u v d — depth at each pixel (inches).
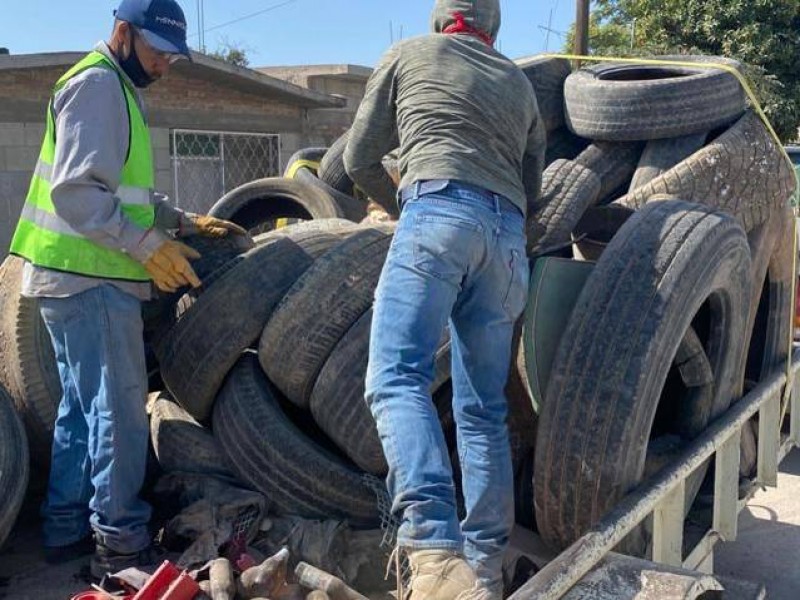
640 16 744.3
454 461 139.9
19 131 509.4
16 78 503.8
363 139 121.0
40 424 146.3
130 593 113.2
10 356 147.2
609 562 105.0
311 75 705.6
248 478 137.9
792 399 186.9
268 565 105.8
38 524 150.0
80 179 121.6
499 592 108.4
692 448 129.6
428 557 88.8
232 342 145.1
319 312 139.3
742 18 685.3
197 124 604.4
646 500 112.3
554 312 129.6
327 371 137.2
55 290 127.6
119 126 126.6
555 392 120.6
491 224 106.7
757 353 181.8
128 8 130.6
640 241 127.3
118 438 128.3
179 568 115.5
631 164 195.8
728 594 136.6
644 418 117.6
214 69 566.9
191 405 150.6
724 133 183.5
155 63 134.9
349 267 142.3
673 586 98.6
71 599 110.9
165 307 159.6
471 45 117.3
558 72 204.8
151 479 150.0
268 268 149.5
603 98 190.9
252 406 141.7
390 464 94.8
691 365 136.6
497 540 109.9
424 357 101.3
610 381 117.6
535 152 126.8
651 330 118.7
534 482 123.1
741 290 143.6
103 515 128.6
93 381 129.0
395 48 119.0
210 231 166.1
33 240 129.9
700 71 201.0
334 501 134.0
